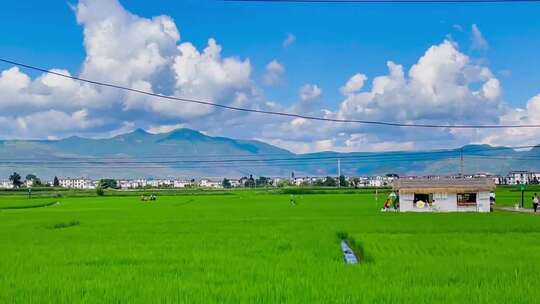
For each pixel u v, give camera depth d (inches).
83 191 6688.0
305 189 6087.6
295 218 2001.7
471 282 685.3
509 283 676.1
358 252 1143.0
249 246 1111.0
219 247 1098.1
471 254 952.3
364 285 666.2
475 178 2541.8
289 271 786.2
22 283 696.4
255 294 620.7
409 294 617.6
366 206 2874.0
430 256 921.5
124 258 938.7
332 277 729.6
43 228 1648.6
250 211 2508.6
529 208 2581.2
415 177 2657.5
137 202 3762.3
